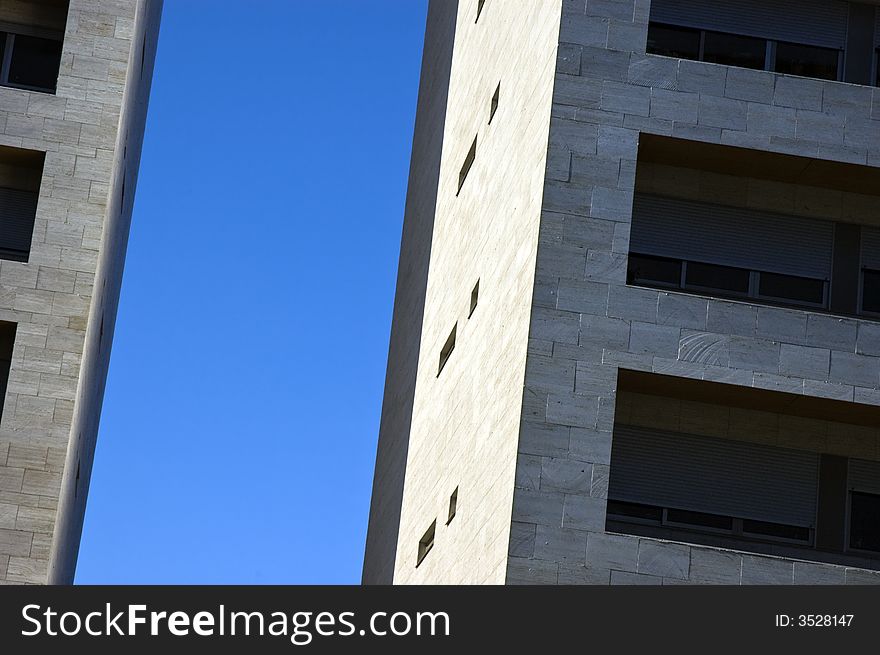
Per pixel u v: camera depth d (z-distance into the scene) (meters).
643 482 23.53
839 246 25.00
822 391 22.59
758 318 22.81
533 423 21.91
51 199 27.02
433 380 30.98
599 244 22.88
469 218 29.66
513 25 28.34
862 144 23.89
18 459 25.59
